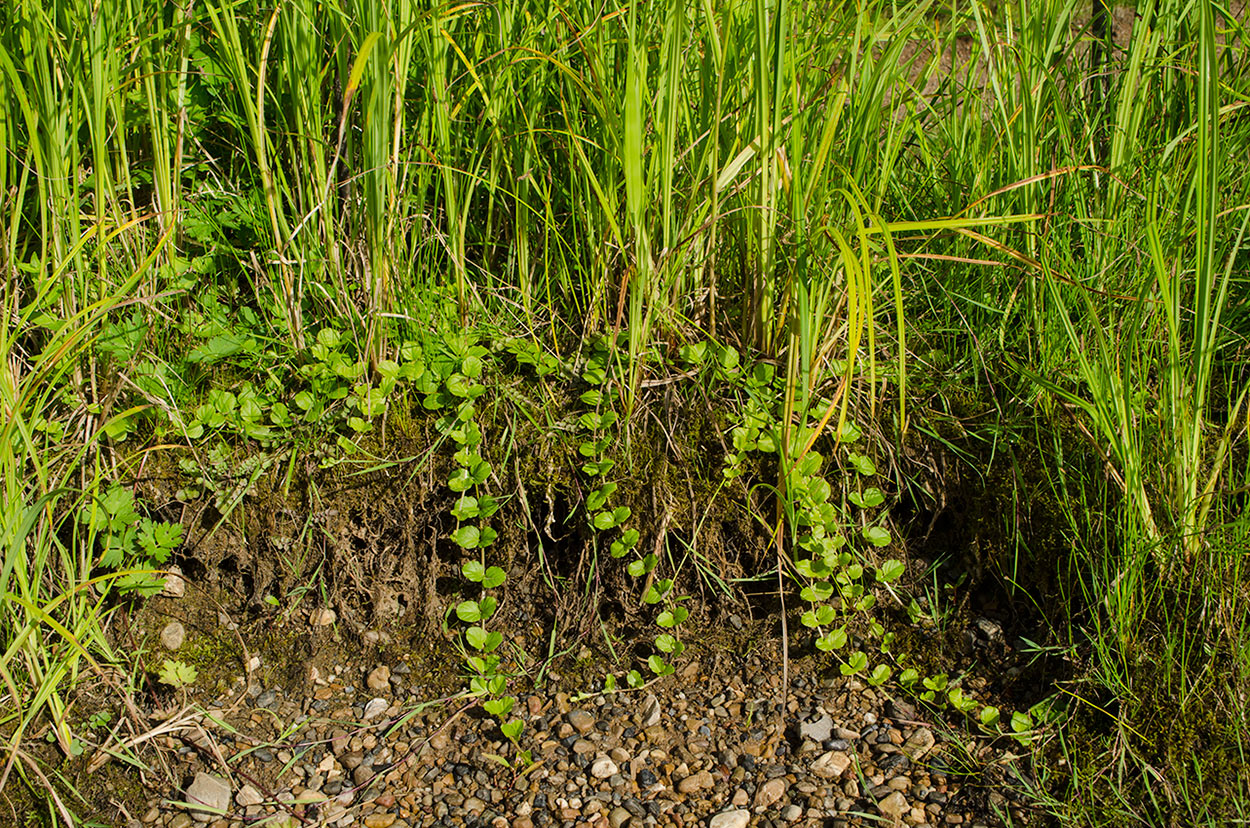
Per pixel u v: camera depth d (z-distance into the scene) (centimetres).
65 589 222
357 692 233
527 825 202
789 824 202
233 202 255
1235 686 205
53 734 211
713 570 241
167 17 255
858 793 207
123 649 230
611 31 241
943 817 202
